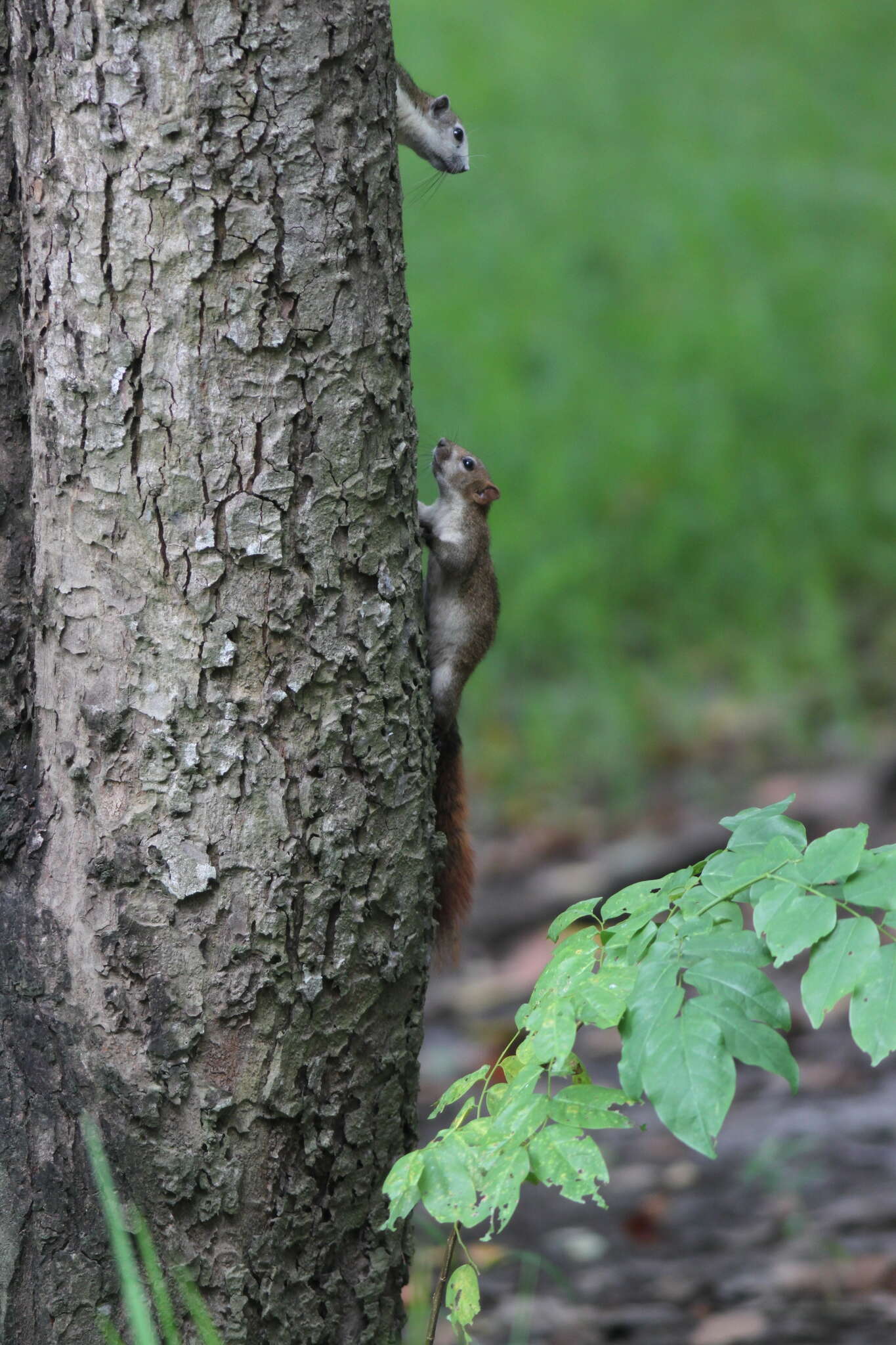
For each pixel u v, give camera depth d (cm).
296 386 802
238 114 799
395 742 807
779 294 1608
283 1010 803
